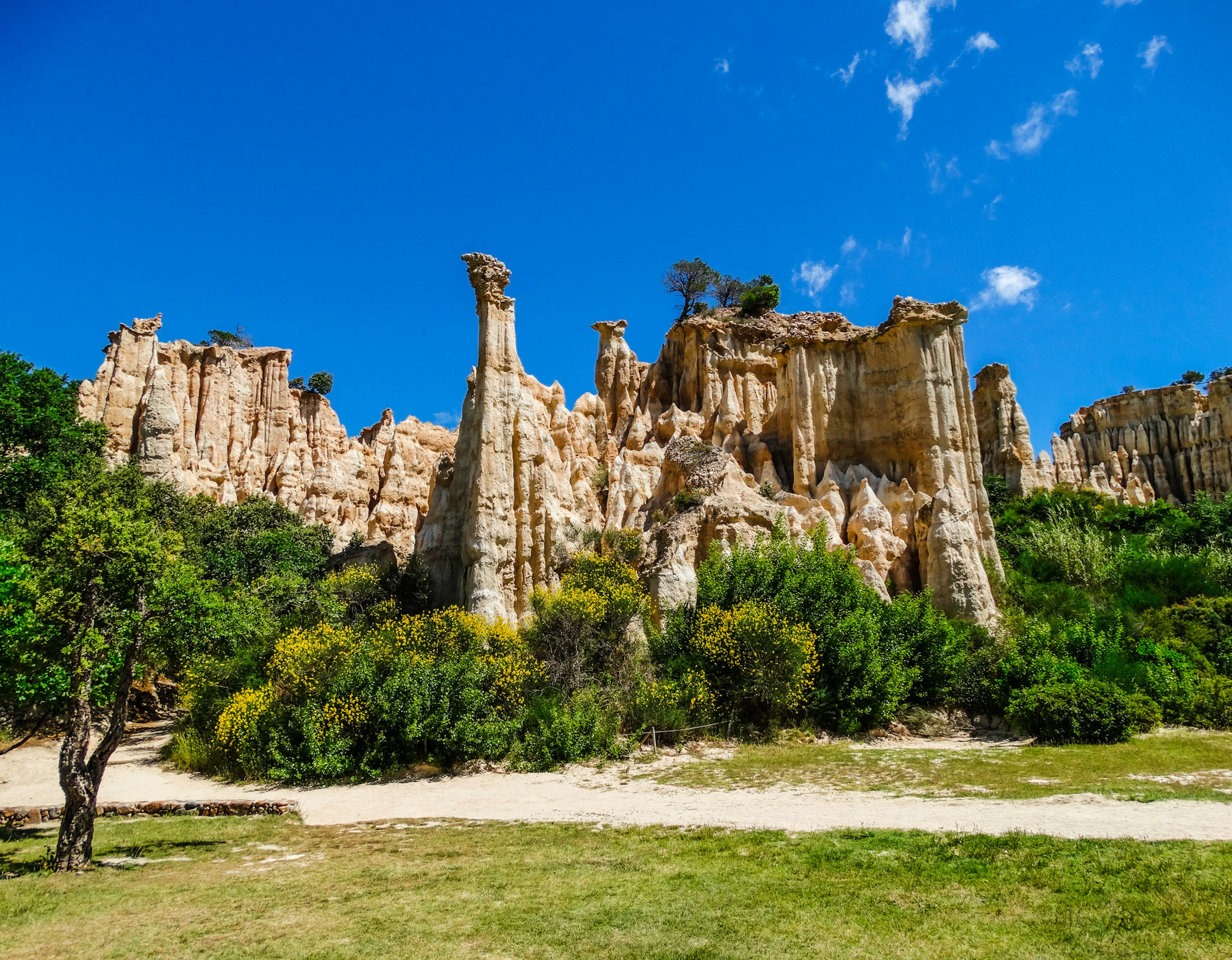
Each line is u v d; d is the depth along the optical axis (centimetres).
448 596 3769
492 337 3878
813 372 4866
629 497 4850
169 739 3033
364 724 2388
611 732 2505
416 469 6906
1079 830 1400
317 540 4822
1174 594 4338
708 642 2786
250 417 6850
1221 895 1060
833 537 4141
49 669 1675
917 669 2925
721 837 1486
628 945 1004
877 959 941
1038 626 3294
